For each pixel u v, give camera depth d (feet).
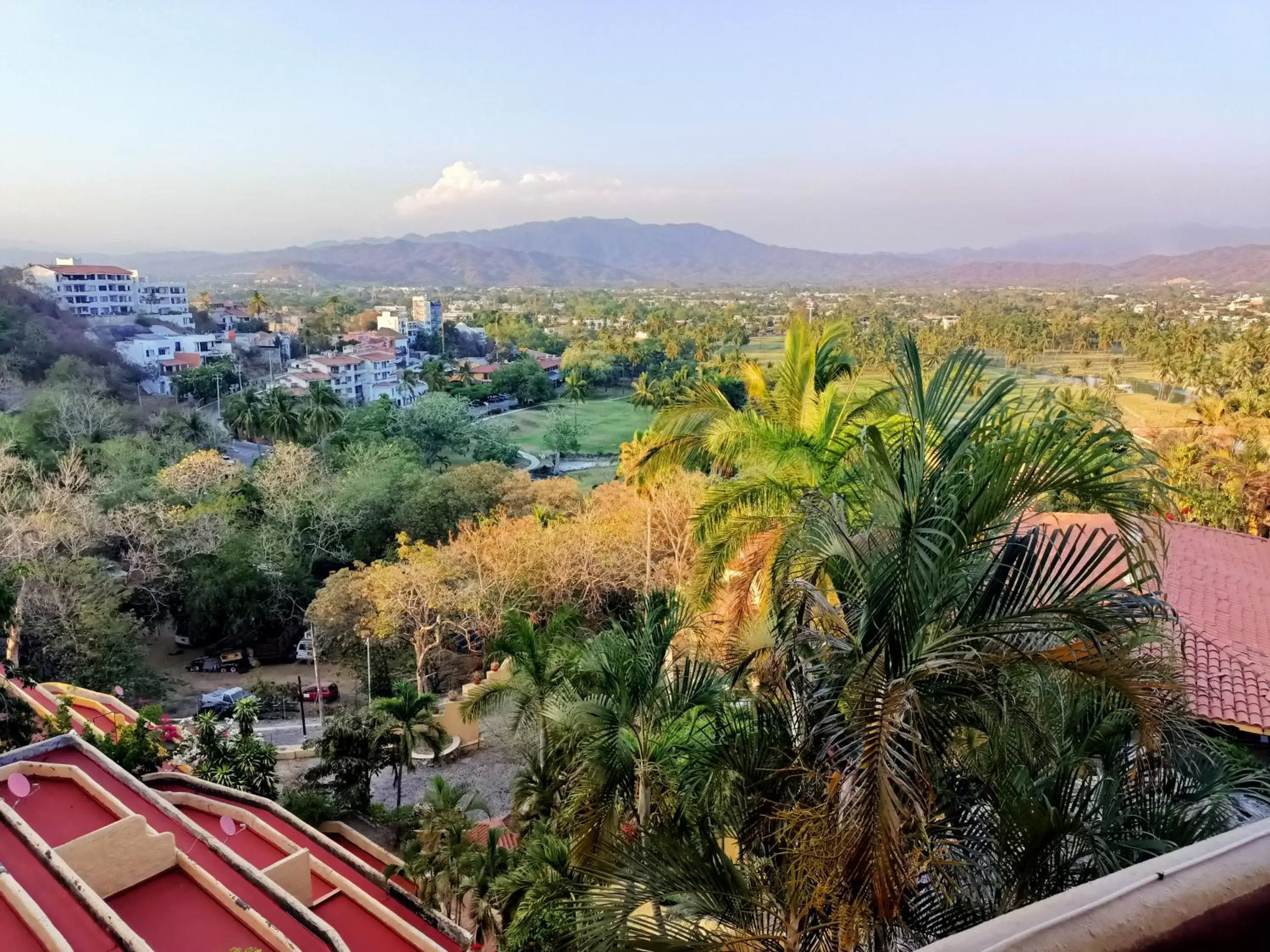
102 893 33.42
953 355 15.48
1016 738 17.15
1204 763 18.47
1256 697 30.30
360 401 321.11
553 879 33.83
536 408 321.32
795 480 38.52
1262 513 101.65
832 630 16.40
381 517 133.39
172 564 114.42
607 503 118.11
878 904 12.26
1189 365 242.17
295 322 512.63
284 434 183.83
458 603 91.76
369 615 95.14
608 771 31.55
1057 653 14.48
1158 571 16.53
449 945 41.96
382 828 63.05
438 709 75.82
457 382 317.01
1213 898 4.34
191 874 35.19
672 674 34.30
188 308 450.71
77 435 156.46
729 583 38.06
